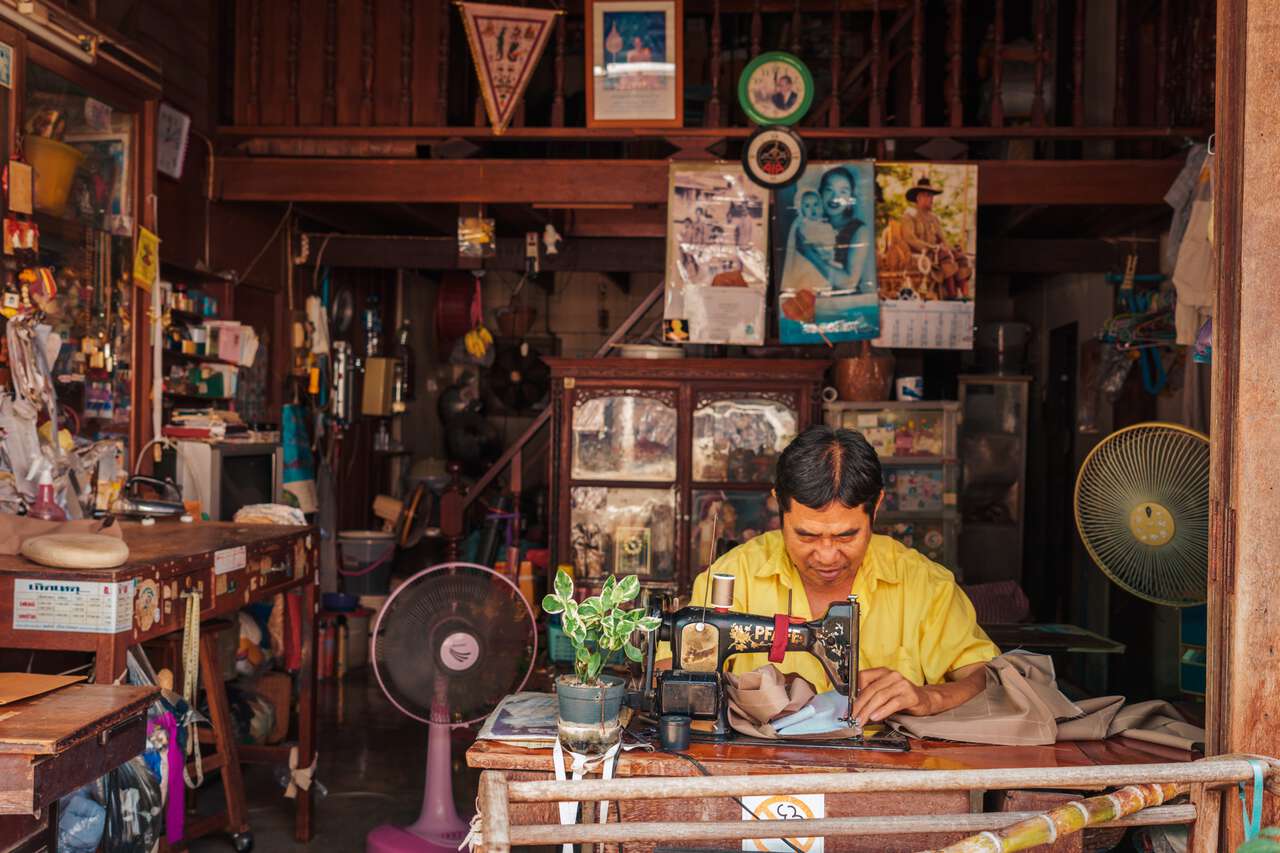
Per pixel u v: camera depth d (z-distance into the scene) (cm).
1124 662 570
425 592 307
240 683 434
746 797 180
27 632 253
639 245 606
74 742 194
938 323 501
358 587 614
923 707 198
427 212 578
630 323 584
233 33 519
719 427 528
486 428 899
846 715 194
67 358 345
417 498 666
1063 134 479
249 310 552
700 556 527
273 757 376
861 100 666
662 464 529
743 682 200
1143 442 296
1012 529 654
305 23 502
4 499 303
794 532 199
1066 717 198
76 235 350
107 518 317
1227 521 184
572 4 672
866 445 199
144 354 392
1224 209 186
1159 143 502
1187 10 472
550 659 472
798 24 496
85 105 352
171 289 454
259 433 483
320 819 390
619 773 177
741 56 753
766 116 493
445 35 501
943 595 222
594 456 531
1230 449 184
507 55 482
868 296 497
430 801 347
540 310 951
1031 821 155
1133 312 520
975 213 493
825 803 180
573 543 530
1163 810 168
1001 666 211
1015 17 705
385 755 467
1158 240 564
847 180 498
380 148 498
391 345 799
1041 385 764
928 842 179
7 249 307
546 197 500
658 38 484
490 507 631
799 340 502
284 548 358
